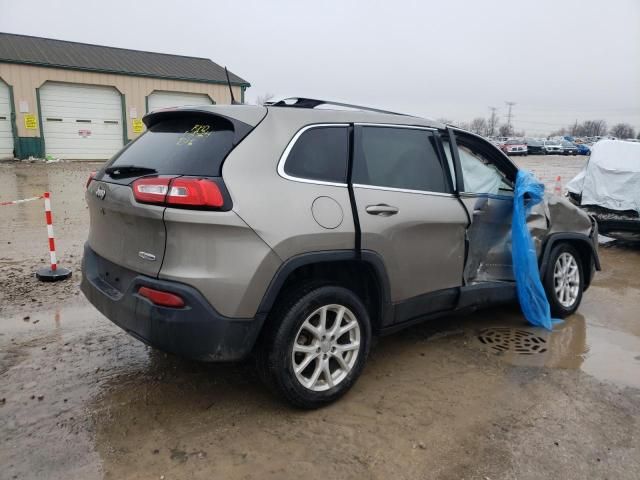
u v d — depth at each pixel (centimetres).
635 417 319
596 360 402
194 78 2720
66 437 286
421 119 394
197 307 272
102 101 2552
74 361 378
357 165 338
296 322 300
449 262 388
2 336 420
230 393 338
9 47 2442
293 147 311
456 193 396
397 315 361
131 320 295
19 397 326
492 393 345
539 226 461
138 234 295
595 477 263
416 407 326
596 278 675
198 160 291
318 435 294
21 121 2364
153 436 289
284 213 290
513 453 281
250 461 270
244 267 277
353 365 333
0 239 789
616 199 867
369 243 326
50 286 550
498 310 517
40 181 1664
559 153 5103
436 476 262
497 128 11575
